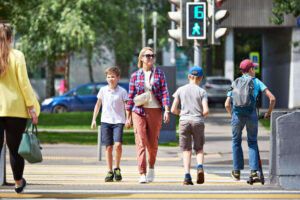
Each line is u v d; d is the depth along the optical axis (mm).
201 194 14695
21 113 13477
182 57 113938
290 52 82500
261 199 14008
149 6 87312
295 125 16188
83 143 34875
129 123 18109
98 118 54094
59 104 65938
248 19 81500
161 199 13875
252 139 17391
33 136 13711
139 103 17422
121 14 76250
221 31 25812
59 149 31578
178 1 26203
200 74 17078
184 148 17047
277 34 89938
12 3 68188
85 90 66938
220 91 76188
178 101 17156
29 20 71750
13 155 13844
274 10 55062
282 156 16172
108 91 18562
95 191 15008
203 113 16828
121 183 17656
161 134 35312
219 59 94938
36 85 103438
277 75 91500
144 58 17594
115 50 81500
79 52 75938
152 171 18438
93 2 69500
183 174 21375
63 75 104250
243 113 17281
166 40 85562
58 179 18984
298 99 82562
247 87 17156
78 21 68875
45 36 70938
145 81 17547
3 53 13320
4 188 15680
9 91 13398
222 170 22938
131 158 27859
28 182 17750
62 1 70875
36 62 73875
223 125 48344
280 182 16094
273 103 17156
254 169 17094
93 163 25938
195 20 25859
